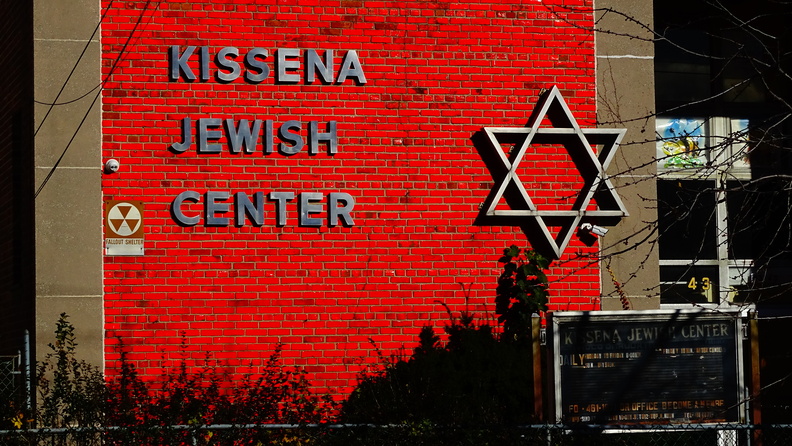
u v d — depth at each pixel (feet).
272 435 35.91
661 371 33.53
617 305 46.03
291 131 44.60
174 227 43.73
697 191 31.89
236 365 43.70
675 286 54.03
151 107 43.93
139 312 43.34
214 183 44.11
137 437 33.58
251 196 44.27
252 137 44.29
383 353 44.60
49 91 43.39
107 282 43.32
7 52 49.83
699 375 33.68
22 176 46.85
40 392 38.96
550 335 33.37
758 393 32.53
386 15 45.68
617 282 46.09
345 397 44.14
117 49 43.91
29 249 44.45
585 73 46.96
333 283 44.55
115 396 38.17
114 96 43.75
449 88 45.91
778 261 54.65
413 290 45.03
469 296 45.32
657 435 37.40
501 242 45.75
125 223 43.42
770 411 38.55
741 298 54.44
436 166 45.55
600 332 33.42
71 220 43.16
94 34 43.75
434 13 46.03
